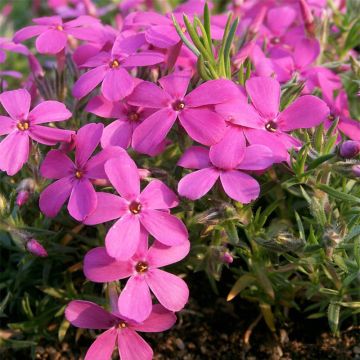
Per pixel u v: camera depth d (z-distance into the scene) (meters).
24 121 0.15
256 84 0.15
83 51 0.18
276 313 0.17
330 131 0.15
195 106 0.15
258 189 0.14
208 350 0.17
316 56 0.19
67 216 0.17
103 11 0.28
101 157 0.15
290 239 0.15
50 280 0.18
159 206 0.14
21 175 0.18
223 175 0.14
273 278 0.17
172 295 0.14
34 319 0.17
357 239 0.15
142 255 0.14
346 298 0.16
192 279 0.19
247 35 0.18
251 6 0.23
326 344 0.17
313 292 0.16
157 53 0.16
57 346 0.18
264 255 0.16
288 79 0.18
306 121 0.15
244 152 0.14
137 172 0.14
